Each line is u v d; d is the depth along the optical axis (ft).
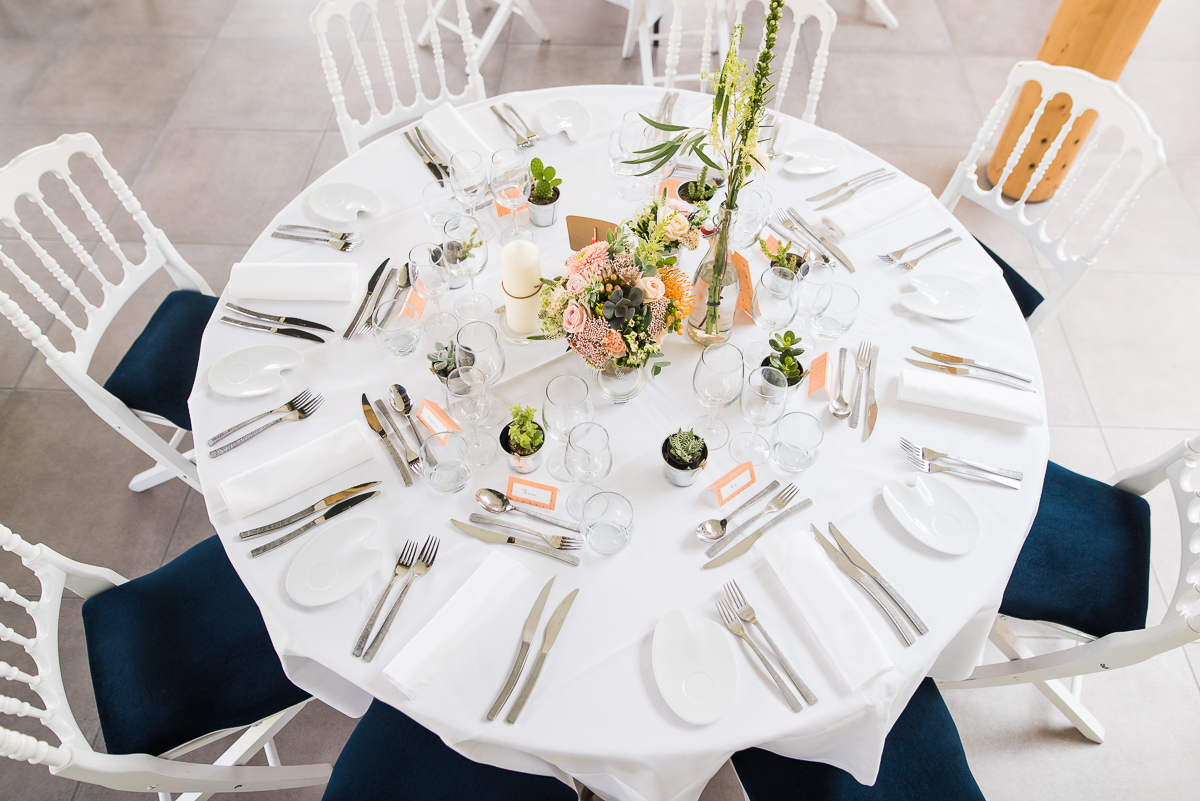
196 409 4.95
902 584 4.22
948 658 4.68
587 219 5.11
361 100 11.71
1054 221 10.25
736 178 4.32
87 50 12.46
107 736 4.79
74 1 13.28
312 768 5.33
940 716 4.88
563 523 4.45
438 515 4.48
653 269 4.29
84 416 8.41
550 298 4.44
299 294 5.47
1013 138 9.78
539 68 12.21
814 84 7.36
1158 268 9.71
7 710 3.94
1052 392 8.67
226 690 4.97
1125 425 8.39
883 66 12.33
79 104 11.63
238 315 5.43
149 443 6.54
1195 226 10.13
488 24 12.87
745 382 5.10
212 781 4.72
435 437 4.65
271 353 5.14
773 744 4.14
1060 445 8.26
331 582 4.20
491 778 4.61
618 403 5.03
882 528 4.43
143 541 7.55
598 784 3.97
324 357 5.22
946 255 5.84
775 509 4.50
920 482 4.54
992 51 12.65
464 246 5.34
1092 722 6.33
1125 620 5.22
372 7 7.18
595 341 4.25
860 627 3.96
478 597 4.09
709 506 4.52
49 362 5.72
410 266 5.32
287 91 11.85
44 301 5.74
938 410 4.94
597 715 3.81
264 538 4.40
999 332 5.38
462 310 5.48
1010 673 5.39
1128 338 9.09
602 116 6.87
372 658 3.98
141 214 6.37
